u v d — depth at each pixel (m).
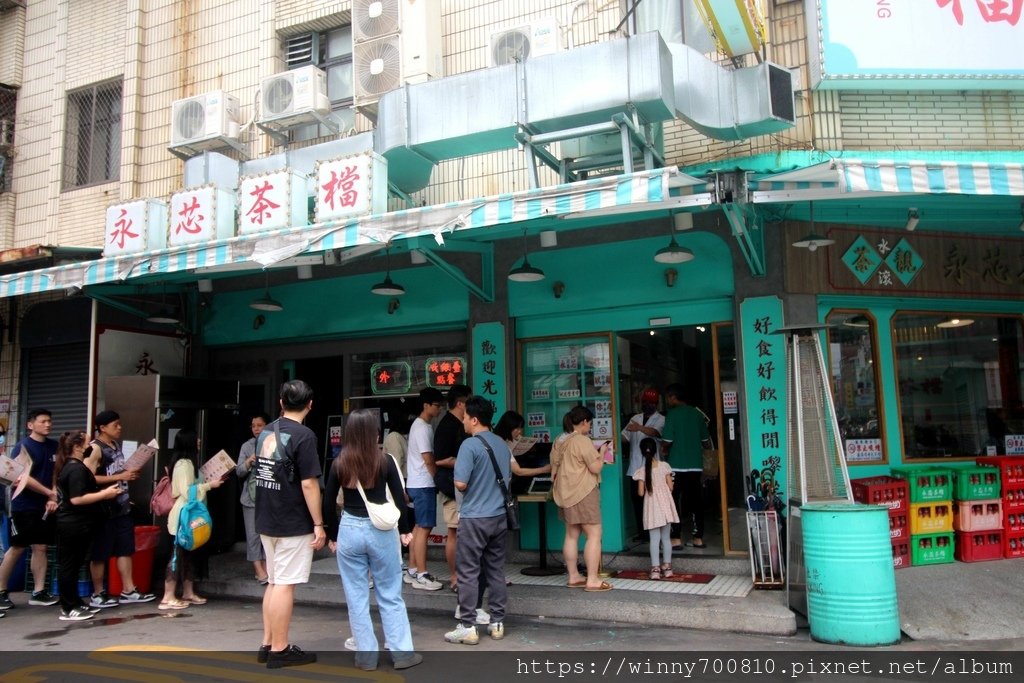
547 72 6.34
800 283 6.88
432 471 6.79
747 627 5.48
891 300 7.26
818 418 6.00
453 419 6.73
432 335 8.53
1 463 7.11
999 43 7.00
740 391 6.93
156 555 8.00
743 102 6.37
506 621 6.04
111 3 10.62
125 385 8.25
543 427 7.85
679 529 7.38
